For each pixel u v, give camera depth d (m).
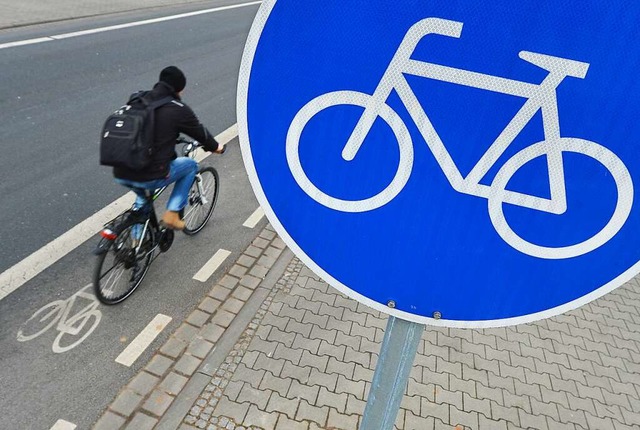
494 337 4.14
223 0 17.78
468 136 1.05
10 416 3.03
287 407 3.26
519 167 1.05
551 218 1.07
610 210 1.04
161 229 4.33
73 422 3.05
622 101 0.95
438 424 3.28
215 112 7.86
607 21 0.91
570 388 3.72
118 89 8.02
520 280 1.16
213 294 4.25
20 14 11.22
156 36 11.59
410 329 1.33
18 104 7.04
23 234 4.57
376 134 1.11
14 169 5.54
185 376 3.44
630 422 3.49
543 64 0.96
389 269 1.24
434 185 1.12
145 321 3.88
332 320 4.08
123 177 3.69
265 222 5.37
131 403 3.20
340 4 1.03
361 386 3.47
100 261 3.68
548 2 0.92
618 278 1.09
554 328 4.36
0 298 3.87
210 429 3.08
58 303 3.89
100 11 12.91
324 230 1.25
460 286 1.21
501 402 3.52
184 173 4.19
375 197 1.17
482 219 1.12
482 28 0.97
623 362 4.05
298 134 1.17
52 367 3.38
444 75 1.02
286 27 1.08
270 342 3.79
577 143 1.00
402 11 1.00
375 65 1.06
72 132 6.46
